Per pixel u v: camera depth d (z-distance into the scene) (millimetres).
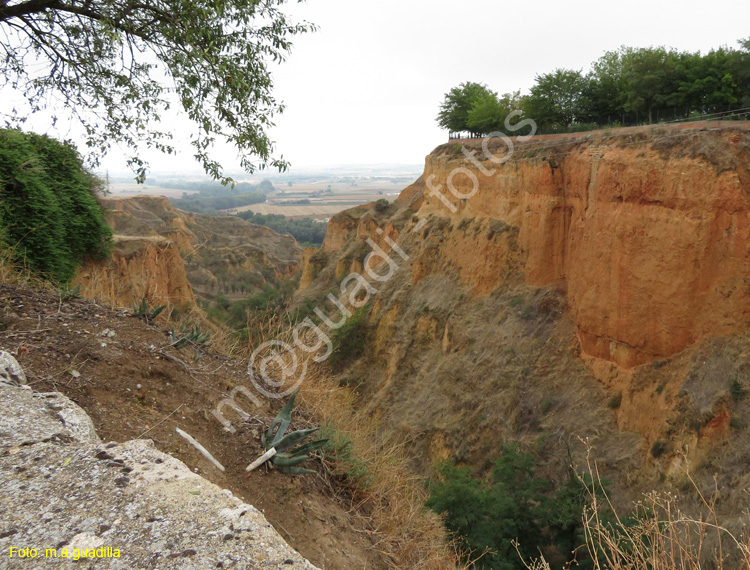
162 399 3740
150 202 74125
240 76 7242
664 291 17375
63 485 2277
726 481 12688
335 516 3467
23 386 3221
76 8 6902
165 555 1854
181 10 6785
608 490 13648
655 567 2695
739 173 16000
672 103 26188
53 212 10648
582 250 21203
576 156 22672
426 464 21453
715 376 15258
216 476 3072
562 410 19500
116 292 7449
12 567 1744
